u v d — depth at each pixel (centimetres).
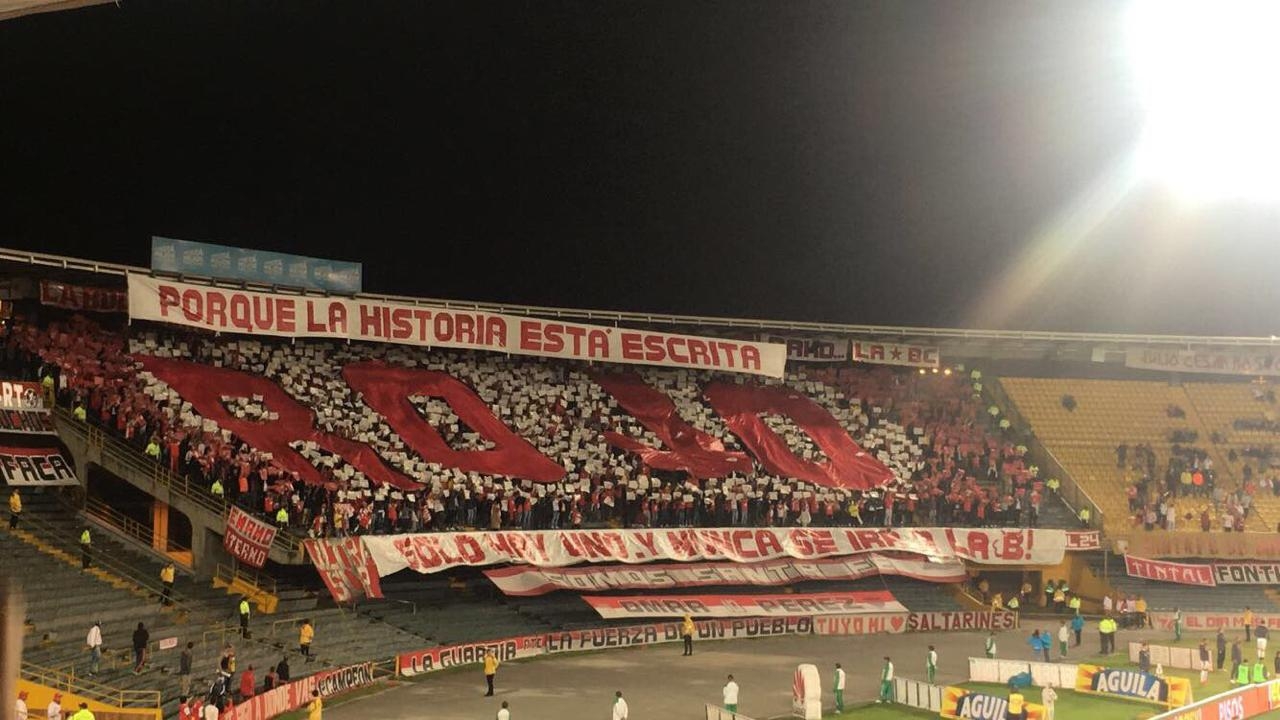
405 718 3775
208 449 4828
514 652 5016
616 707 3559
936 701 4131
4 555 3972
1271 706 4216
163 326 5553
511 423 6056
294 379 5659
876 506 6359
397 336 5806
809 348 7144
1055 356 7775
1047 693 3841
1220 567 6644
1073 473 7012
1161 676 4312
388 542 4931
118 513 4744
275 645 4300
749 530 5922
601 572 5538
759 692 4369
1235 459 7325
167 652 3866
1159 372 8019
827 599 6019
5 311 5153
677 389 6800
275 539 4694
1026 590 6638
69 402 4659
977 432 7162
